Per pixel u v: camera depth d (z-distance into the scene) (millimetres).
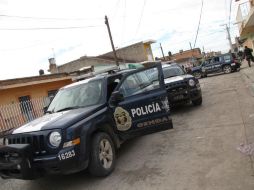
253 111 8359
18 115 15148
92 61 39469
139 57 46594
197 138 6844
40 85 21391
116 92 5965
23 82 19219
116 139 5957
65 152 4805
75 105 6219
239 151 5430
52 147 4848
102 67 38844
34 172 4879
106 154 5539
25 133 5113
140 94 6277
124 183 5012
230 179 4395
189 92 10344
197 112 9969
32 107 16062
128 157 6328
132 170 5531
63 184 5547
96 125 5387
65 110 6094
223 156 5355
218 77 25016
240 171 4590
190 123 8539
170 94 10281
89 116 5422
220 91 14375
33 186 5820
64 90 6965
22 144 4910
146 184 4805
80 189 5137
